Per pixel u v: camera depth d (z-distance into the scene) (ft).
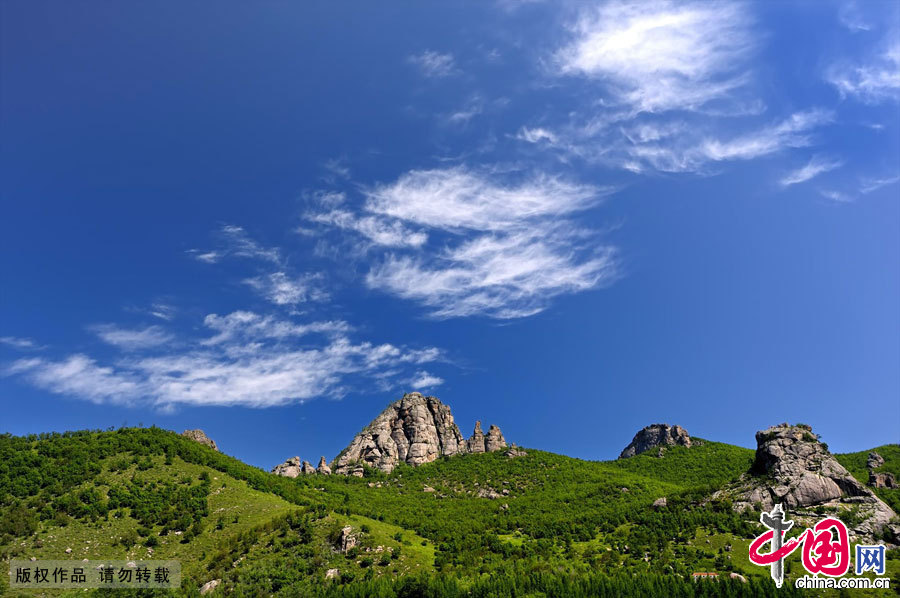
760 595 294.25
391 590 320.29
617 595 306.96
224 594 313.94
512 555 395.34
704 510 419.95
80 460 450.71
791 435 447.01
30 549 337.52
